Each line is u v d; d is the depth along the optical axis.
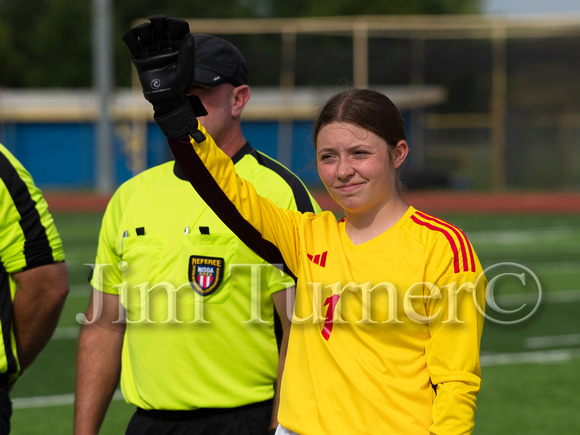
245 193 4.10
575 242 28.59
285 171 5.22
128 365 5.32
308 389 4.11
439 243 3.98
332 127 4.05
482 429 9.98
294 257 4.33
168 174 5.36
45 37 70.00
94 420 5.28
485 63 50.09
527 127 52.91
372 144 4.02
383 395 3.93
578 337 14.99
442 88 54.09
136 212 5.28
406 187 4.42
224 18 67.06
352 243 4.17
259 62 51.34
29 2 72.62
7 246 4.95
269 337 5.12
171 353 5.05
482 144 53.94
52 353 13.77
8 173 4.94
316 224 4.35
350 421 3.94
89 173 54.62
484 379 12.27
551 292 19.34
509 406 10.91
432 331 3.95
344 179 4.04
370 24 45.47
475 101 55.53
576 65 51.34
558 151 52.69
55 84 69.75
